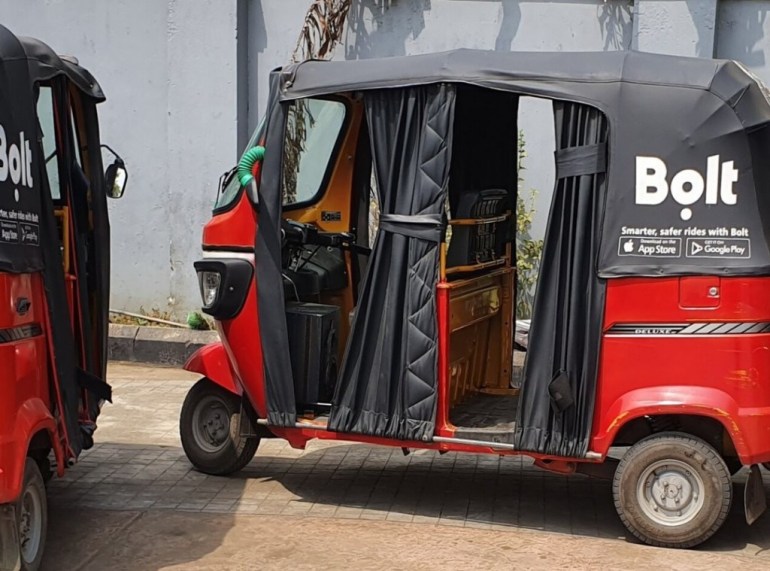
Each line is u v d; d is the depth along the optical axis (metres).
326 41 9.27
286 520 5.48
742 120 4.96
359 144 6.49
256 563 4.88
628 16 8.83
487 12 9.11
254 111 9.78
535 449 5.20
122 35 9.88
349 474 6.41
